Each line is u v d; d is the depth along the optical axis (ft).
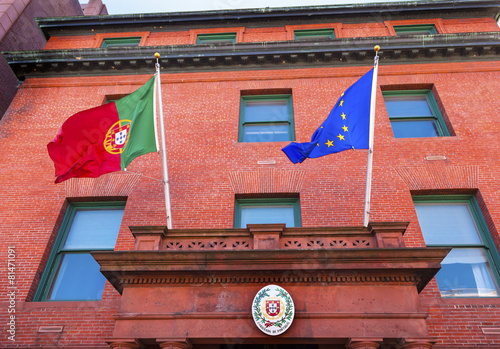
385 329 22.30
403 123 40.81
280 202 35.60
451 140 37.47
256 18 51.01
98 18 52.26
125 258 24.14
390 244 24.85
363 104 29.78
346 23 50.49
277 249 23.88
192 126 40.47
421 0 49.29
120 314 23.27
